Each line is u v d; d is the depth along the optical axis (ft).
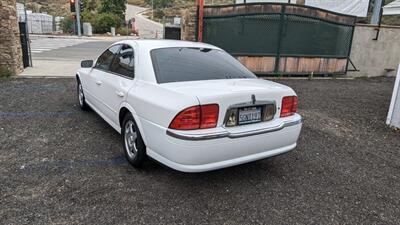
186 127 9.40
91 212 9.23
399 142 16.85
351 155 14.71
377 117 21.45
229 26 34.04
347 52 39.75
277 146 11.20
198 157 9.44
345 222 9.41
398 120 18.92
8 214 8.95
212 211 9.61
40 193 10.07
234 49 34.91
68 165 12.09
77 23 116.67
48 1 214.07
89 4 174.29
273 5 34.68
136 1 309.63
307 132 17.66
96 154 13.20
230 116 9.95
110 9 168.96
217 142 9.58
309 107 23.62
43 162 12.26
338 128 18.74
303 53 37.55
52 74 32.83
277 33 35.81
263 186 11.30
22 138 14.66
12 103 20.94
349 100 26.68
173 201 10.02
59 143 14.24
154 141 10.36
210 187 11.03
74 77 31.91
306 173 12.54
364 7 46.52
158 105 10.05
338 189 11.38
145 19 193.36
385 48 41.55
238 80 11.76
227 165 10.08
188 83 10.91
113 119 13.92
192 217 9.25
